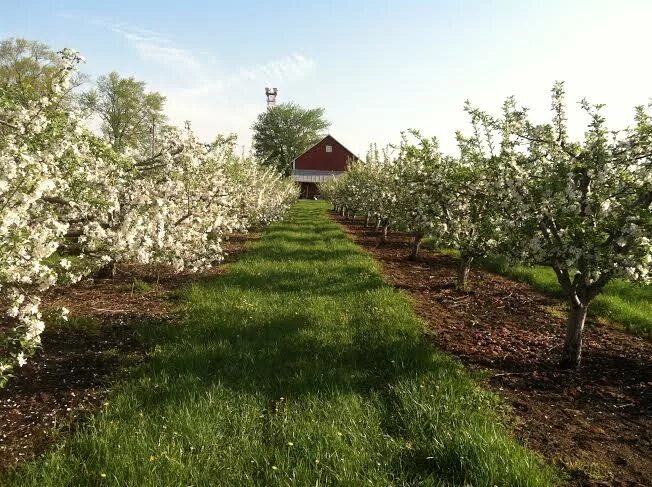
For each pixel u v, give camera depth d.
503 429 4.21
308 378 5.03
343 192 29.69
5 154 4.56
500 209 6.71
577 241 5.47
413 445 3.90
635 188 5.36
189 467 3.42
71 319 7.01
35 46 30.31
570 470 3.73
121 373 5.26
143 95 37.22
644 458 3.97
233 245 15.90
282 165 75.75
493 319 8.16
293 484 3.29
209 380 4.95
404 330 6.74
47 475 3.33
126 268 10.95
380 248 16.61
